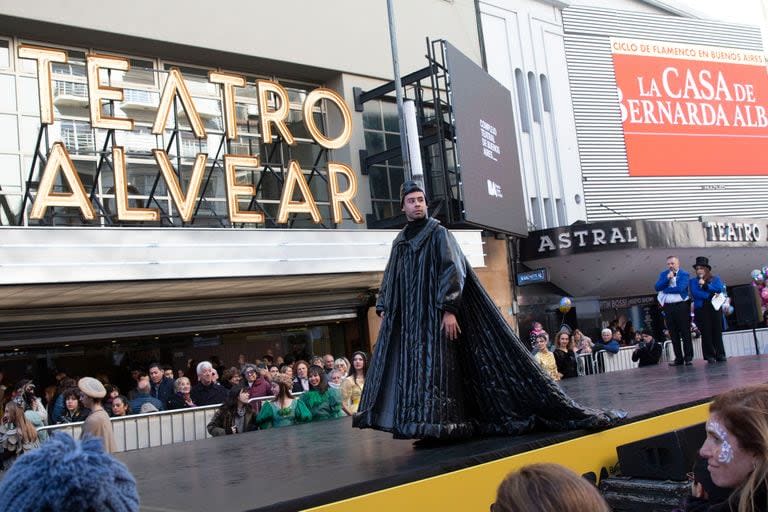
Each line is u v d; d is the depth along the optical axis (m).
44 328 13.81
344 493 3.26
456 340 4.54
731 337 16.19
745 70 29.55
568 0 25.53
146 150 16.39
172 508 3.22
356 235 16.08
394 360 4.56
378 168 19.92
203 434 9.08
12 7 14.34
